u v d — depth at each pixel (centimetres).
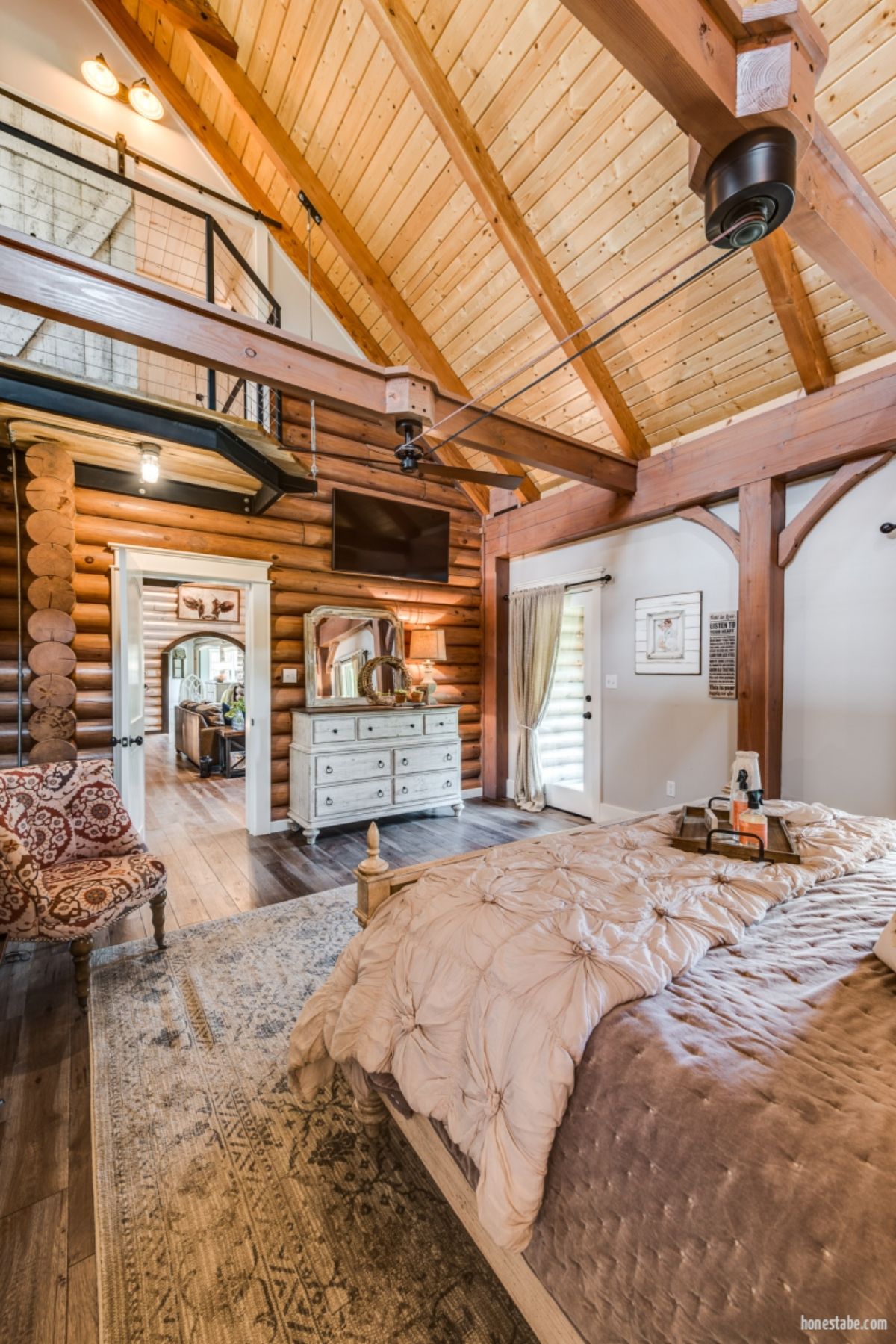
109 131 379
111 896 218
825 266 166
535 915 124
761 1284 65
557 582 499
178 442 294
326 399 238
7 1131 156
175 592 948
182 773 686
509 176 311
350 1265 121
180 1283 117
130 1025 202
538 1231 92
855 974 105
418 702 481
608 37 103
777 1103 76
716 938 116
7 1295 115
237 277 454
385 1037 129
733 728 369
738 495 357
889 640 297
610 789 453
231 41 337
